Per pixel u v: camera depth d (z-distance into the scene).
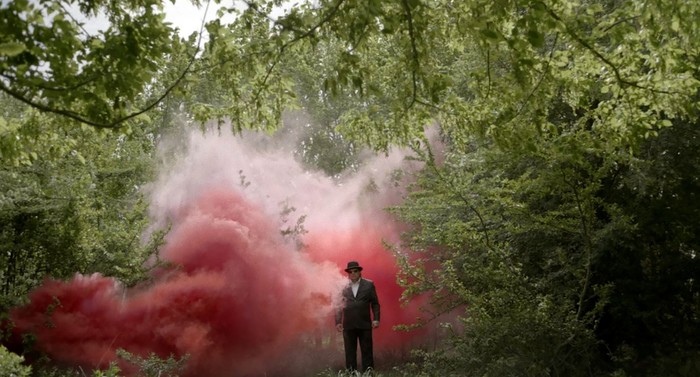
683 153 9.57
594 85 7.43
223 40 5.46
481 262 9.49
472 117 6.78
